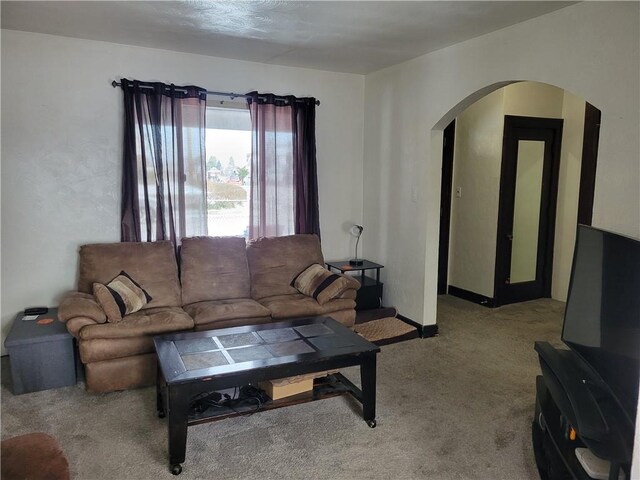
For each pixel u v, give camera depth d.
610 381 1.97
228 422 2.82
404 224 4.55
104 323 3.15
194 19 3.26
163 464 2.39
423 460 2.46
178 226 4.16
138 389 3.20
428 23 3.28
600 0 2.72
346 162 5.07
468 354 3.90
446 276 5.78
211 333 2.96
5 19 3.28
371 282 4.77
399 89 4.51
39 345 3.11
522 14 3.07
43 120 3.69
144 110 3.94
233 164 4.50
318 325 3.16
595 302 2.19
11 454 1.77
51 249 3.81
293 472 2.35
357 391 2.88
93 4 2.97
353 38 3.66
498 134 5.02
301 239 4.49
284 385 2.71
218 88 4.33
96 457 2.44
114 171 3.96
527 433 2.72
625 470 1.70
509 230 5.20
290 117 4.60
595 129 4.97
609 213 2.70
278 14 3.12
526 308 5.20
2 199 3.62
